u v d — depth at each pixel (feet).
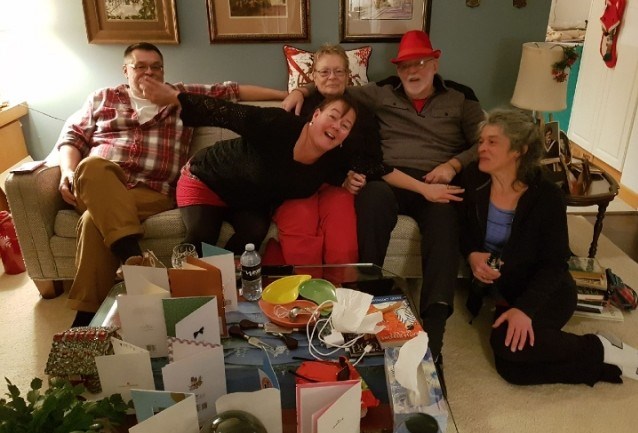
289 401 4.10
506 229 6.46
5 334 7.04
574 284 6.51
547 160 7.89
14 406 3.23
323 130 6.21
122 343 3.94
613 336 6.49
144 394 3.41
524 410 5.78
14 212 7.14
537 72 8.73
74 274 7.56
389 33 9.43
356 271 5.89
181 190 7.26
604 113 13.26
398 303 5.24
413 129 8.07
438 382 4.11
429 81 7.82
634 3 11.82
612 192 7.78
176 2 9.07
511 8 9.36
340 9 9.23
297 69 9.14
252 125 6.49
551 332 6.04
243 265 5.35
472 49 9.65
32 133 10.02
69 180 7.30
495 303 7.55
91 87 9.69
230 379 4.36
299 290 5.38
